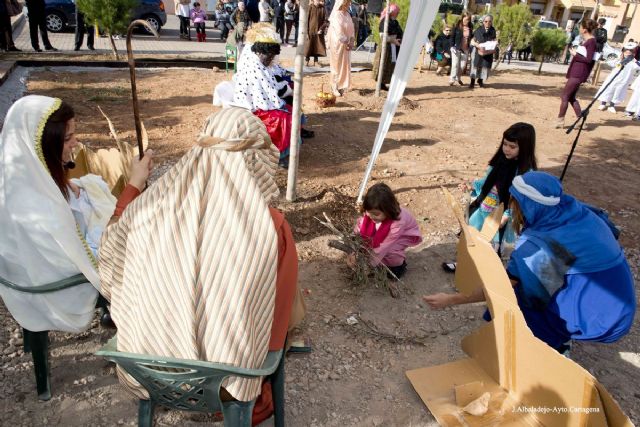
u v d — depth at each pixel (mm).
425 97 11180
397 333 3695
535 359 2662
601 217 3098
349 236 4117
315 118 8766
